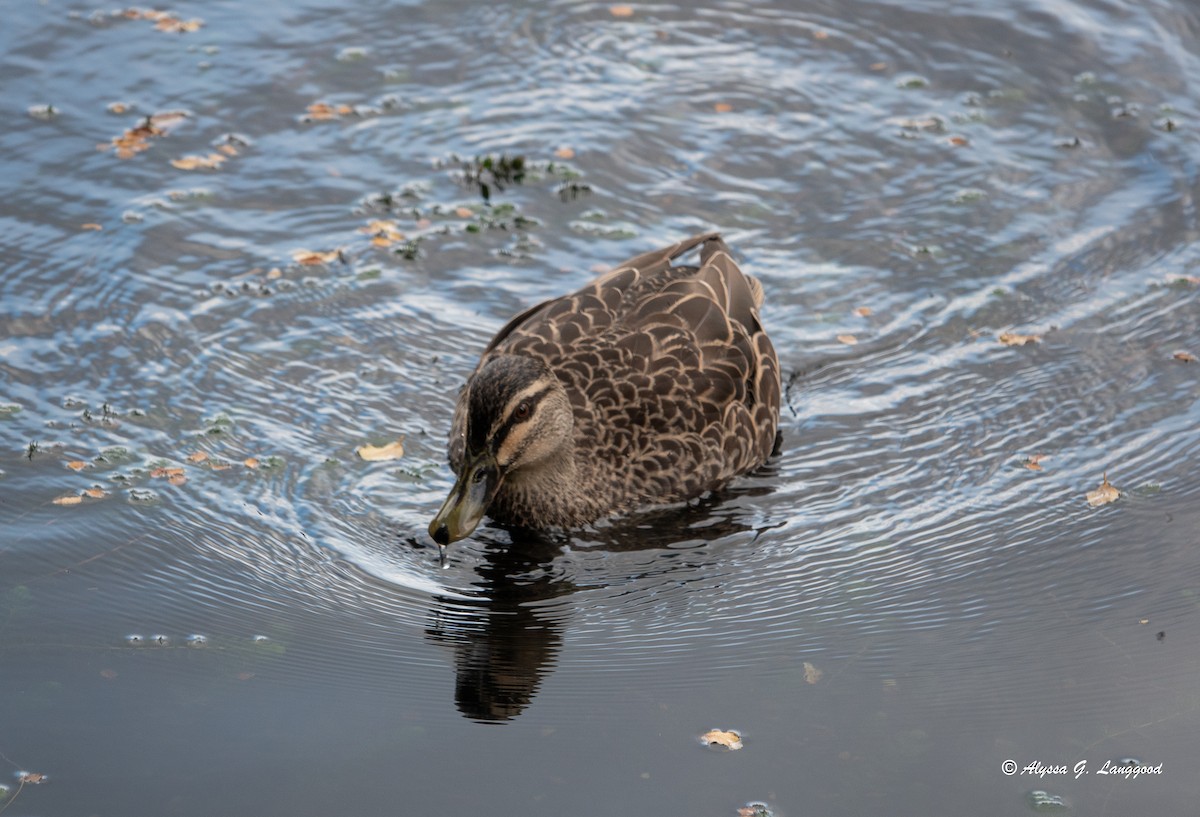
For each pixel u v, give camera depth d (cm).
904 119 1561
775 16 1723
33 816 815
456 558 1074
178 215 1390
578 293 1204
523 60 1638
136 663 939
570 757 882
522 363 1083
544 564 1075
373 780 855
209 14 1688
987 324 1308
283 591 1015
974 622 1002
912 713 920
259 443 1150
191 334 1255
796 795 852
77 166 1441
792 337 1295
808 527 1106
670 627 1005
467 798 846
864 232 1414
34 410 1159
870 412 1221
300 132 1511
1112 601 1016
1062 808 844
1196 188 1462
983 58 1656
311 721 902
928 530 1095
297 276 1331
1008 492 1129
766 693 939
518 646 984
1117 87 1609
